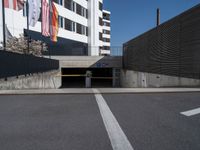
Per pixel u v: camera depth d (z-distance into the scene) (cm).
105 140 453
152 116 640
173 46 1733
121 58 3738
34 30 3127
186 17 1530
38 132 504
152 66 2211
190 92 1118
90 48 4191
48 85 2075
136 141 446
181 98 945
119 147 417
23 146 424
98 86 3512
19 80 1420
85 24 4700
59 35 3781
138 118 620
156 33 2102
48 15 3266
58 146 423
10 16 2577
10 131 512
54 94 1055
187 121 588
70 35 4134
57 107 768
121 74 3678
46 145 428
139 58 2695
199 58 1364
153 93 1096
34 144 434
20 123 575
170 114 662
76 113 680
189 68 1487
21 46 2369
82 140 454
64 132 503
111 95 1036
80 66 3669
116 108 749
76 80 4247
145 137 469
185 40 1545
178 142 440
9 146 425
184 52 1557
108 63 3741
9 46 2312
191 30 1465
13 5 2500
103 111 704
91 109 735
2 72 1229
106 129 523
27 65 1619
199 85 1359
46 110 722
